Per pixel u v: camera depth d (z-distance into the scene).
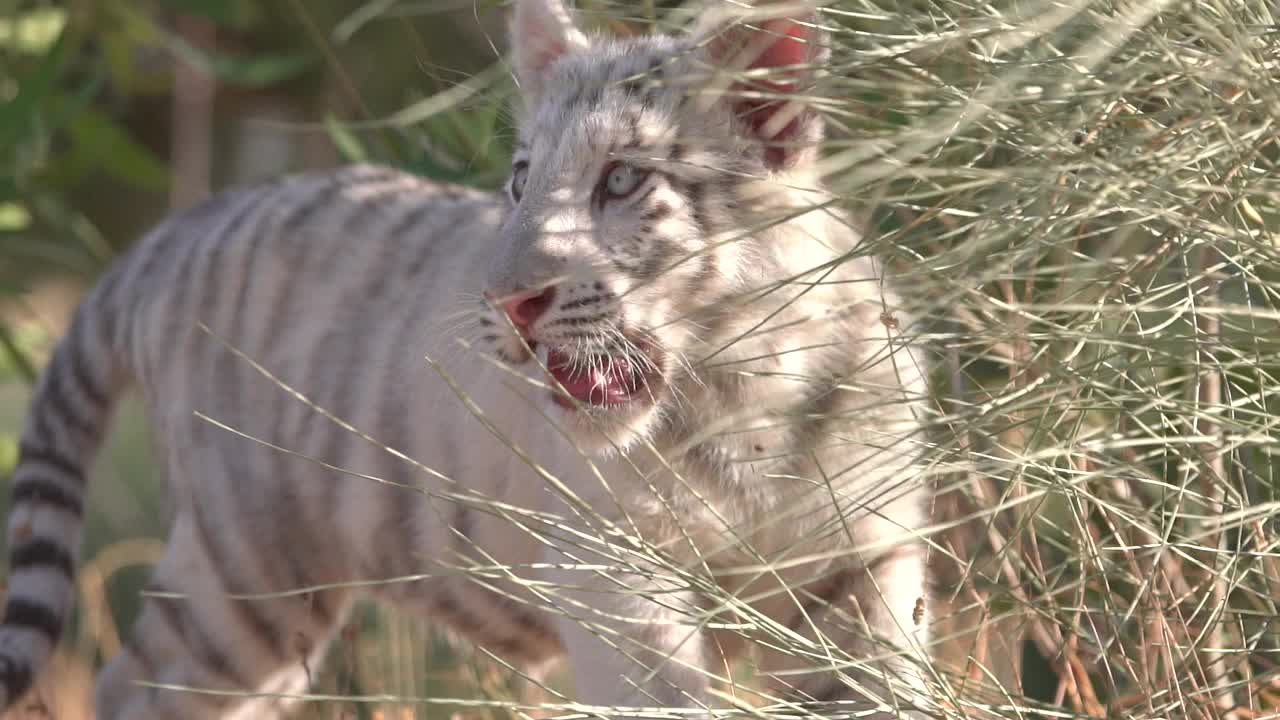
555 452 5.93
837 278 5.58
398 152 8.84
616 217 5.59
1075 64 4.36
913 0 4.88
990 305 4.74
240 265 7.61
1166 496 5.19
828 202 4.44
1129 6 4.22
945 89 4.43
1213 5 4.32
